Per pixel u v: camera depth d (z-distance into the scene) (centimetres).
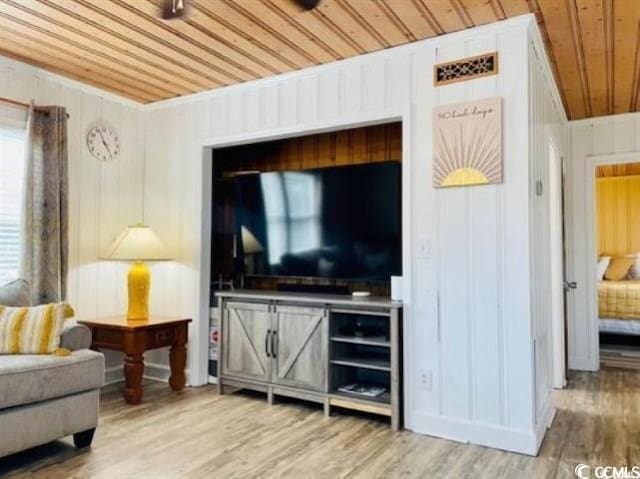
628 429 316
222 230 451
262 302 376
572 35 306
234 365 388
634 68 361
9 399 245
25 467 255
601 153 489
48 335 284
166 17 242
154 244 399
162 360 438
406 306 321
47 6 276
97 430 310
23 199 355
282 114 382
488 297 295
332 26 297
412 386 317
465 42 306
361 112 344
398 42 320
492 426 289
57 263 367
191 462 263
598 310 543
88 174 414
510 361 287
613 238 778
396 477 246
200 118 428
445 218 311
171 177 443
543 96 343
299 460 266
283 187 411
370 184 372
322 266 391
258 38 315
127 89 417
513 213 289
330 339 345
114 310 436
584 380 447
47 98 383
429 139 317
